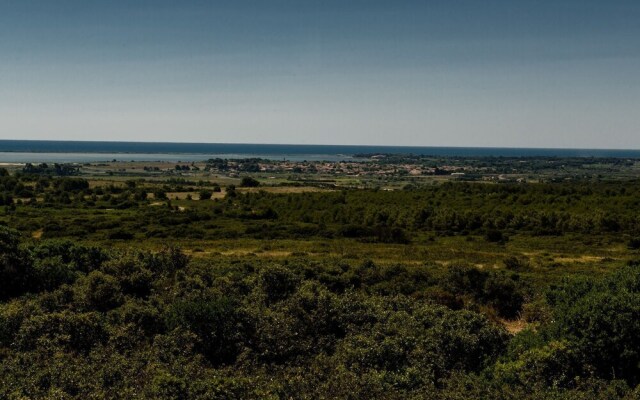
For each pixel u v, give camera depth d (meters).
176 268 31.30
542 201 85.44
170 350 17.34
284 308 21.31
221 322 19.08
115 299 23.58
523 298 30.97
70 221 74.56
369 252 55.34
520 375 15.38
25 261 27.34
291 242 62.47
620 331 16.27
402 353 17.31
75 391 14.28
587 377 15.77
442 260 50.56
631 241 59.72
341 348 18.38
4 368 15.10
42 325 18.33
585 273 42.00
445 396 13.95
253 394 13.72
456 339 18.55
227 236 67.50
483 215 76.75
